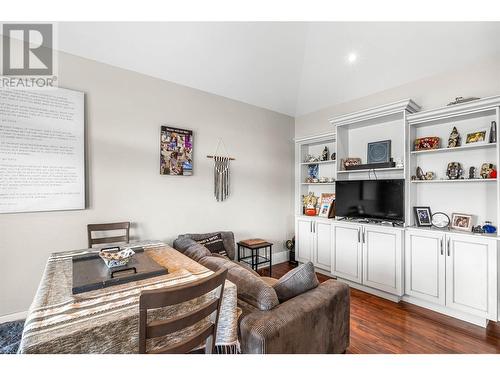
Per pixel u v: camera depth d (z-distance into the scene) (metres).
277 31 2.68
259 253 3.80
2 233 1.99
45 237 2.14
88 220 2.34
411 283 2.51
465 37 2.28
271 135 3.95
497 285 2.01
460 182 2.50
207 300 1.17
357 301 2.61
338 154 3.31
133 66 2.55
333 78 3.30
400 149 2.98
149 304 0.79
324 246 3.40
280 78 3.38
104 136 2.42
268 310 1.31
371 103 3.26
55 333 0.82
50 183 2.14
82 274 1.30
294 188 4.29
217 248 2.81
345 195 3.13
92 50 2.30
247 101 3.59
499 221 2.05
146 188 2.68
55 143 2.16
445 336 1.96
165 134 2.79
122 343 0.92
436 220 2.61
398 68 2.81
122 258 1.49
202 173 3.14
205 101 3.17
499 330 2.04
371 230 2.77
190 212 3.03
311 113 4.05
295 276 1.55
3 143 1.97
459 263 2.20
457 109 2.27
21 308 2.06
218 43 2.63
